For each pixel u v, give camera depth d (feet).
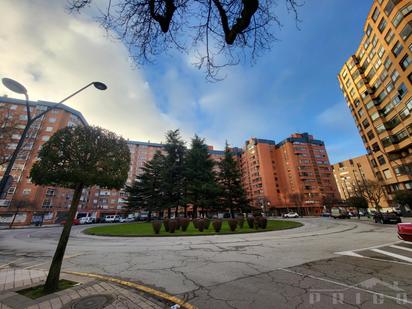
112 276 17.60
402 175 114.83
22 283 15.67
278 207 250.57
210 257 24.53
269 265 20.01
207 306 11.48
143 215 192.95
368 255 22.95
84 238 50.26
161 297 12.77
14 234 70.74
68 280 15.92
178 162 121.19
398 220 72.08
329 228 62.28
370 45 121.49
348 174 263.70
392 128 116.78
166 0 10.37
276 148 284.61
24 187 148.36
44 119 165.89
